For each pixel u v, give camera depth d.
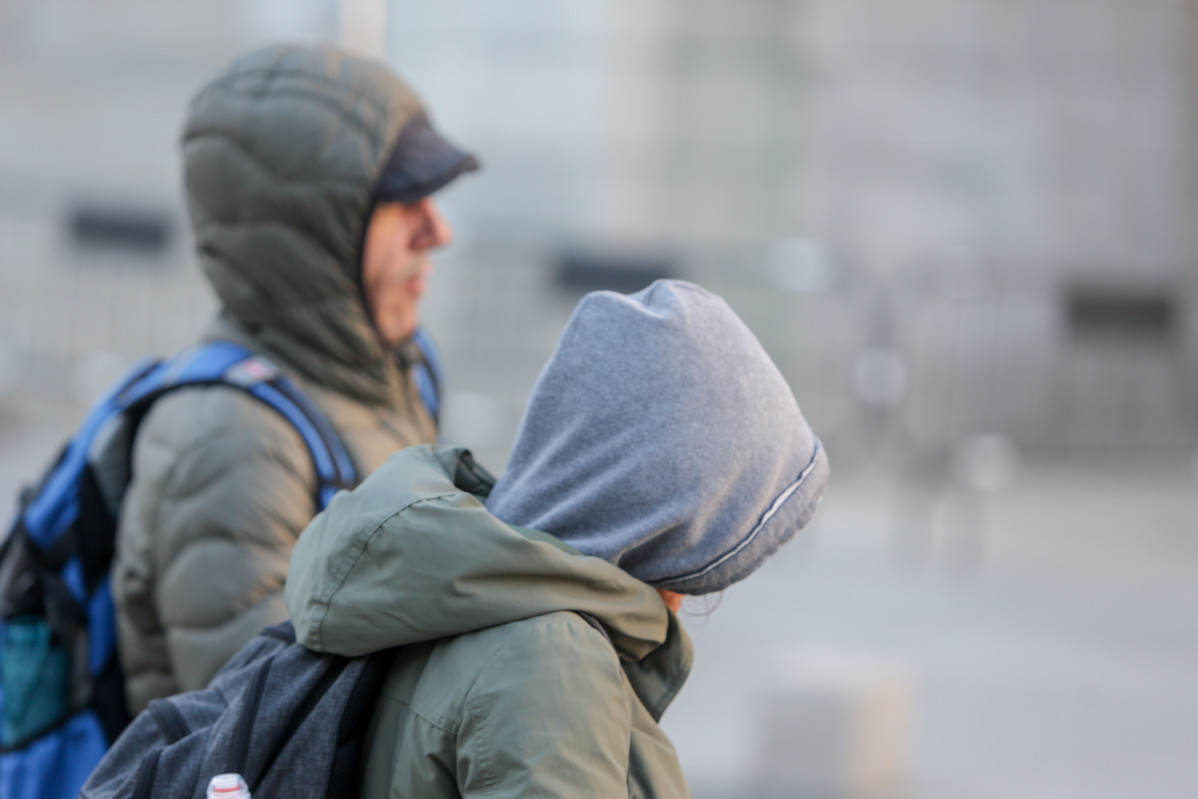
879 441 24.59
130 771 2.15
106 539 3.12
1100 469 29.00
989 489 24.95
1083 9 30.98
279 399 3.03
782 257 25.11
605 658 2.01
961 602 14.91
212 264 3.35
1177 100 31.22
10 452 21.38
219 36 28.94
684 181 28.05
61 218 26.31
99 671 3.07
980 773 8.45
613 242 24.81
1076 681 11.29
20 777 2.96
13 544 3.11
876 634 12.94
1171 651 12.73
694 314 2.21
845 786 8.03
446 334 22.80
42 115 28.66
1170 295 30.22
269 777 2.05
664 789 2.10
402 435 3.49
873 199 28.89
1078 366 29.22
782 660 8.72
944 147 29.69
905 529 20.06
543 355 23.02
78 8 29.48
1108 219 30.34
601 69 28.28
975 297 27.69
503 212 27.28
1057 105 30.58
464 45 28.56
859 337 25.12
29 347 25.62
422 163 3.29
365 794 2.08
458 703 1.97
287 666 2.14
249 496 2.88
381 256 3.34
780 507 2.23
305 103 3.22
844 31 29.48
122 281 26.08
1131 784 8.35
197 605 2.84
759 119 28.58
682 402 2.14
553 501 2.18
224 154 3.23
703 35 28.61
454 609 1.99
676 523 2.12
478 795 1.92
